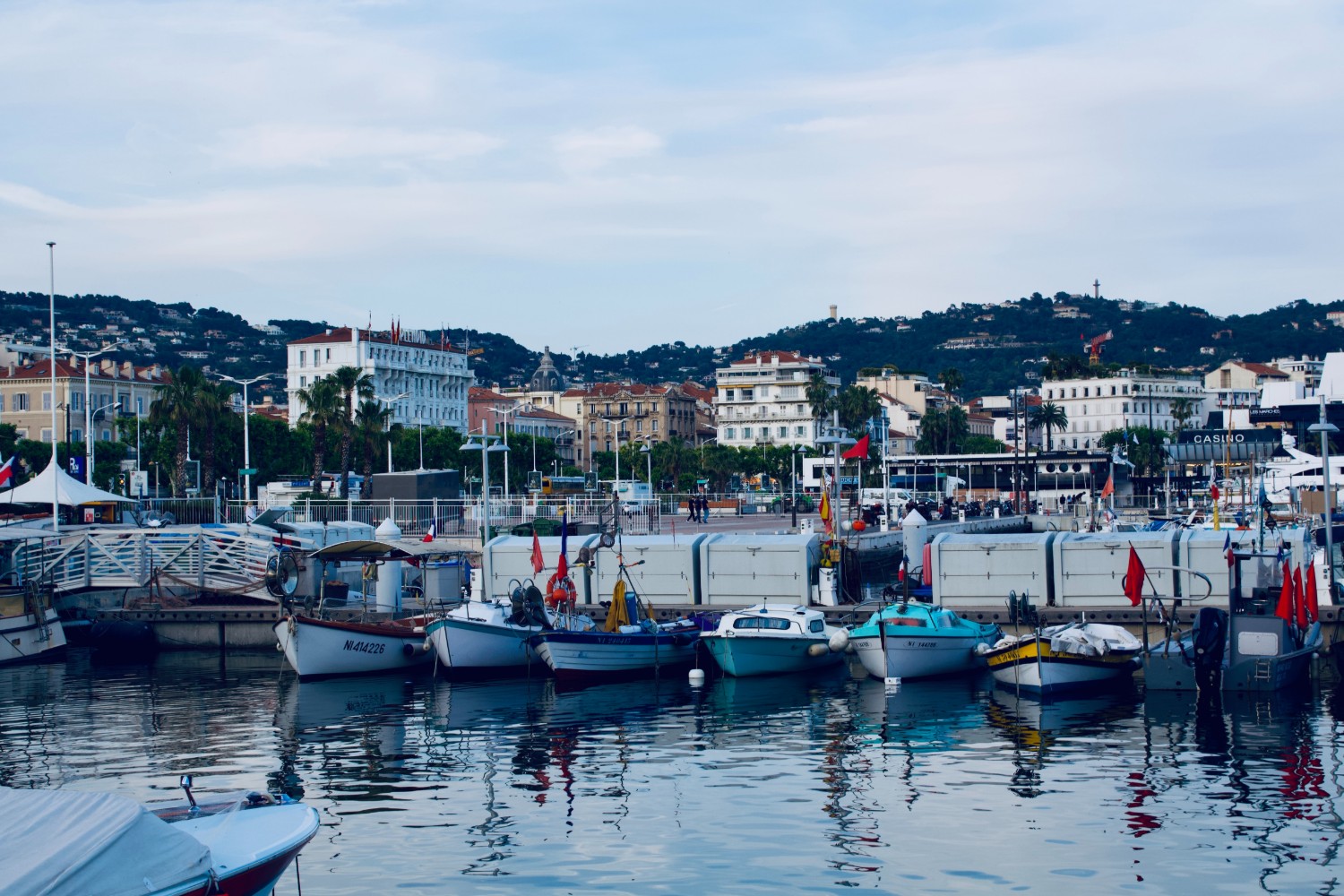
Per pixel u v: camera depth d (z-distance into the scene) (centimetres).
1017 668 4297
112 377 19525
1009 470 17062
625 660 4741
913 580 6247
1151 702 4122
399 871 2523
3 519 6788
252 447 14675
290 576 5069
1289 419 13325
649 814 2889
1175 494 15088
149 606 5731
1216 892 2366
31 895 1702
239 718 4044
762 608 4831
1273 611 4338
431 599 5872
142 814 1870
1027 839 2673
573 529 6994
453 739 3700
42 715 4125
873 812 2886
